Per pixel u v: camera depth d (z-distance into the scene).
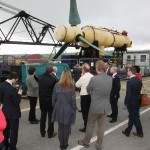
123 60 29.19
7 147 5.38
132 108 6.51
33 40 28.52
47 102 6.25
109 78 5.43
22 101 12.03
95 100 5.37
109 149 5.77
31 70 7.75
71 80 5.39
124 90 16.77
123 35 27.42
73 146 5.94
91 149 5.75
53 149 5.77
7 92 5.06
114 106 8.11
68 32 19.62
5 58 17.67
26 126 7.67
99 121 5.61
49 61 16.61
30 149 5.76
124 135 6.84
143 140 6.42
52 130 6.54
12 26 26.89
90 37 21.77
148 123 8.14
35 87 7.68
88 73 6.77
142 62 29.33
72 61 22.39
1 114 3.42
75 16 21.86
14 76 5.16
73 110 5.39
